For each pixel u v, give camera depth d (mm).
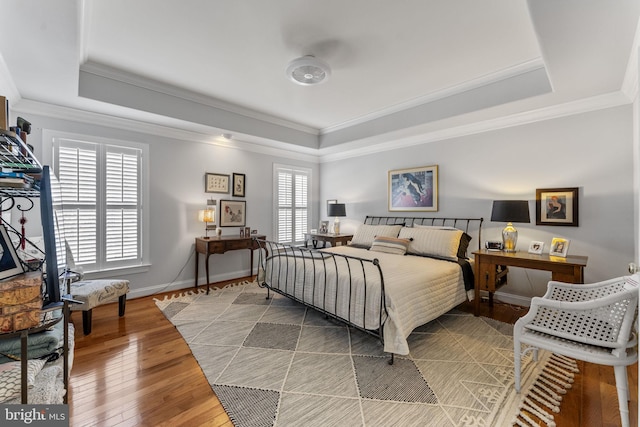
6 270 1148
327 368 2102
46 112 3000
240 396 1791
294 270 3082
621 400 1444
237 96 3557
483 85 3098
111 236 3477
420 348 2391
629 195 2709
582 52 1982
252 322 2930
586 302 1563
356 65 2754
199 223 4254
